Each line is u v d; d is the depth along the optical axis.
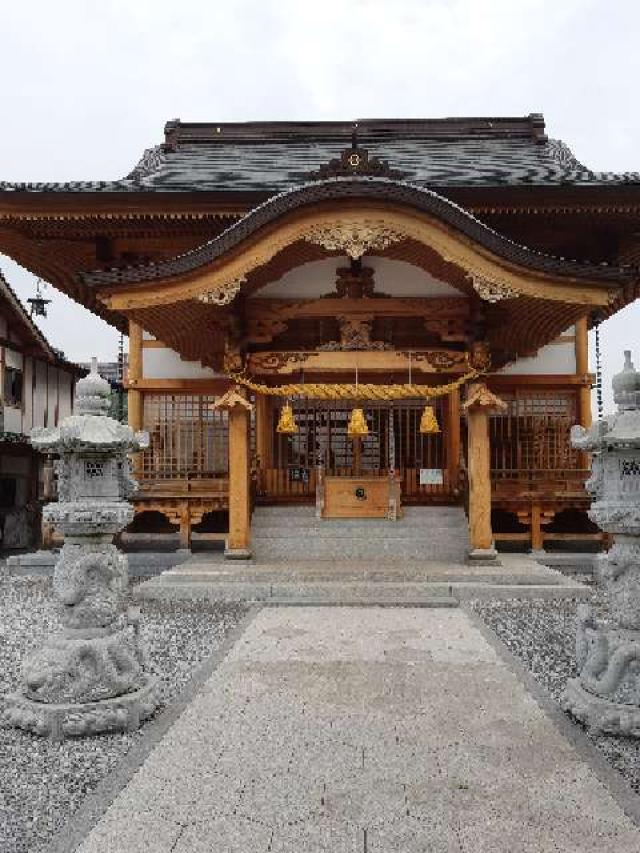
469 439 12.70
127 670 5.41
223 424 15.32
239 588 10.69
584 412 15.12
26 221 15.25
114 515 5.46
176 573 11.30
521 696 5.77
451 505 15.44
